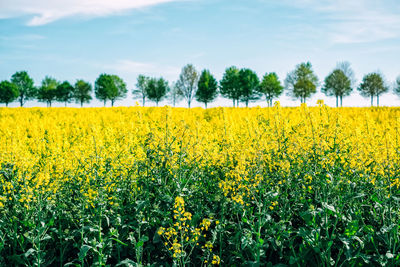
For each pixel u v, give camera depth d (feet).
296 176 17.10
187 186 18.60
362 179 16.63
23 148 27.53
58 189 17.06
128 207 16.56
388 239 14.33
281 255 14.97
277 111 22.04
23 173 15.80
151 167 17.84
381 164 16.21
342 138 18.19
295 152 17.37
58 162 18.57
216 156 20.56
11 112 82.23
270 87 209.05
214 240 15.33
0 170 16.37
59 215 15.81
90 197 14.82
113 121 61.31
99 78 241.55
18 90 238.68
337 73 181.37
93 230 14.07
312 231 13.98
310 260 14.56
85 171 17.22
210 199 17.49
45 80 249.55
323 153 15.98
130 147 21.75
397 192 15.28
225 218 17.70
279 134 20.57
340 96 182.09
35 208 15.28
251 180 15.23
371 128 27.84
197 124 22.25
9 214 15.58
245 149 18.13
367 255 13.75
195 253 16.02
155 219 16.47
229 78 212.02
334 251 15.52
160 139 18.19
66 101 252.01
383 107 82.02
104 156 18.92
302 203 16.75
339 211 14.70
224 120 30.25
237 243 15.23
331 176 14.64
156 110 80.33
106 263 15.99
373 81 171.94
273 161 17.83
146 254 16.63
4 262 15.23
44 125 52.60
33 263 15.05
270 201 15.34
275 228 15.19
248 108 82.89
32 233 14.62
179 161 17.79
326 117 20.27
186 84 211.82
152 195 17.72
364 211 17.10
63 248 16.22
